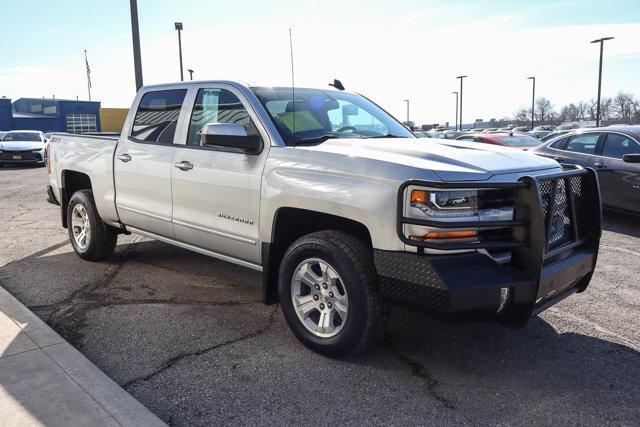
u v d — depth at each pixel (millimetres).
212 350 3709
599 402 3057
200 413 2934
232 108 4234
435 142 4035
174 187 4605
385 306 3352
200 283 5215
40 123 56531
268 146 3877
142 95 5172
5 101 53875
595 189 3686
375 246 3197
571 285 3658
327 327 3537
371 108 4934
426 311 3072
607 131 8617
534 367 3475
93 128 59969
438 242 3064
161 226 4859
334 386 3217
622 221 8688
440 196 3061
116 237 5898
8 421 2678
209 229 4340
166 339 3893
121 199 5262
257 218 3912
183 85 4750
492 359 3582
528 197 3127
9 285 5145
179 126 4680
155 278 5375
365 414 2926
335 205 3352
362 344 3357
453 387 3215
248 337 3926
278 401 3051
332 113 4449
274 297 4020
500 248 3139
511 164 3438
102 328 4098
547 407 3000
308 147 3715
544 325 4172
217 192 4199
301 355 3627
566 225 3590
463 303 2988
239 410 2961
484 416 2910
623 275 5578
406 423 2840
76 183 6320
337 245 3355
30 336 3666
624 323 4227
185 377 3328
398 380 3293
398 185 3109
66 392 2953
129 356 3619
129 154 5102
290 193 3596
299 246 3572
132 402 2871
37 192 12461
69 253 6398
